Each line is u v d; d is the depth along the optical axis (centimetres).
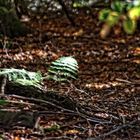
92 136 508
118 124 547
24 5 1227
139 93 737
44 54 956
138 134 523
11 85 600
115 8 406
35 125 510
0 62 854
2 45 959
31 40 1037
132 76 861
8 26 1035
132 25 409
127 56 1018
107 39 1149
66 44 1061
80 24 1257
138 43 1136
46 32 1135
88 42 1101
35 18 1256
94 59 977
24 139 481
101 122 546
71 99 619
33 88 604
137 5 402
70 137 498
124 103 670
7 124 509
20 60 891
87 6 1371
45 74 777
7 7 1055
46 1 1330
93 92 726
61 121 543
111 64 945
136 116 601
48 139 483
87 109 603
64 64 621
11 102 578
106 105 649
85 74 852
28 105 578
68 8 1344
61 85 729
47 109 570
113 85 787
